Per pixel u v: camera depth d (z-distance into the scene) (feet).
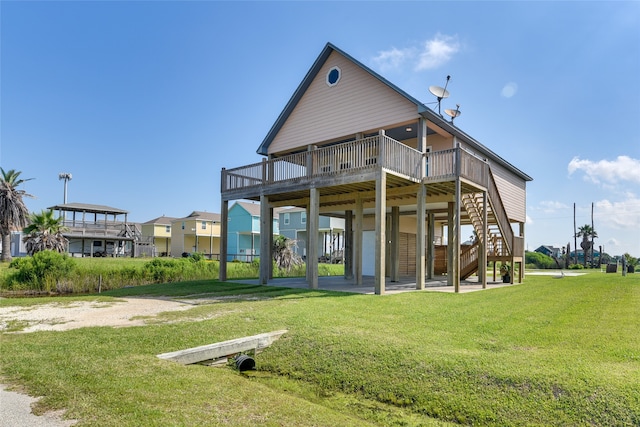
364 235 64.75
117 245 131.64
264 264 43.27
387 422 11.76
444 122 41.22
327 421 11.08
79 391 11.93
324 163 38.68
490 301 28.84
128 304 29.89
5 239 95.91
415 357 15.06
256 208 146.92
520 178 65.05
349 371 14.98
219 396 12.30
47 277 49.93
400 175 34.86
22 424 9.71
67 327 21.63
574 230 162.71
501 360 14.29
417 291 35.47
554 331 18.89
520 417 11.20
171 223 158.30
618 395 11.20
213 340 18.19
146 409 10.76
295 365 16.26
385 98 42.98
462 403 12.18
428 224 63.10
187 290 37.83
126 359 15.34
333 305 26.45
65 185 140.36
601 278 58.85
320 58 48.65
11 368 14.07
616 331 18.76
